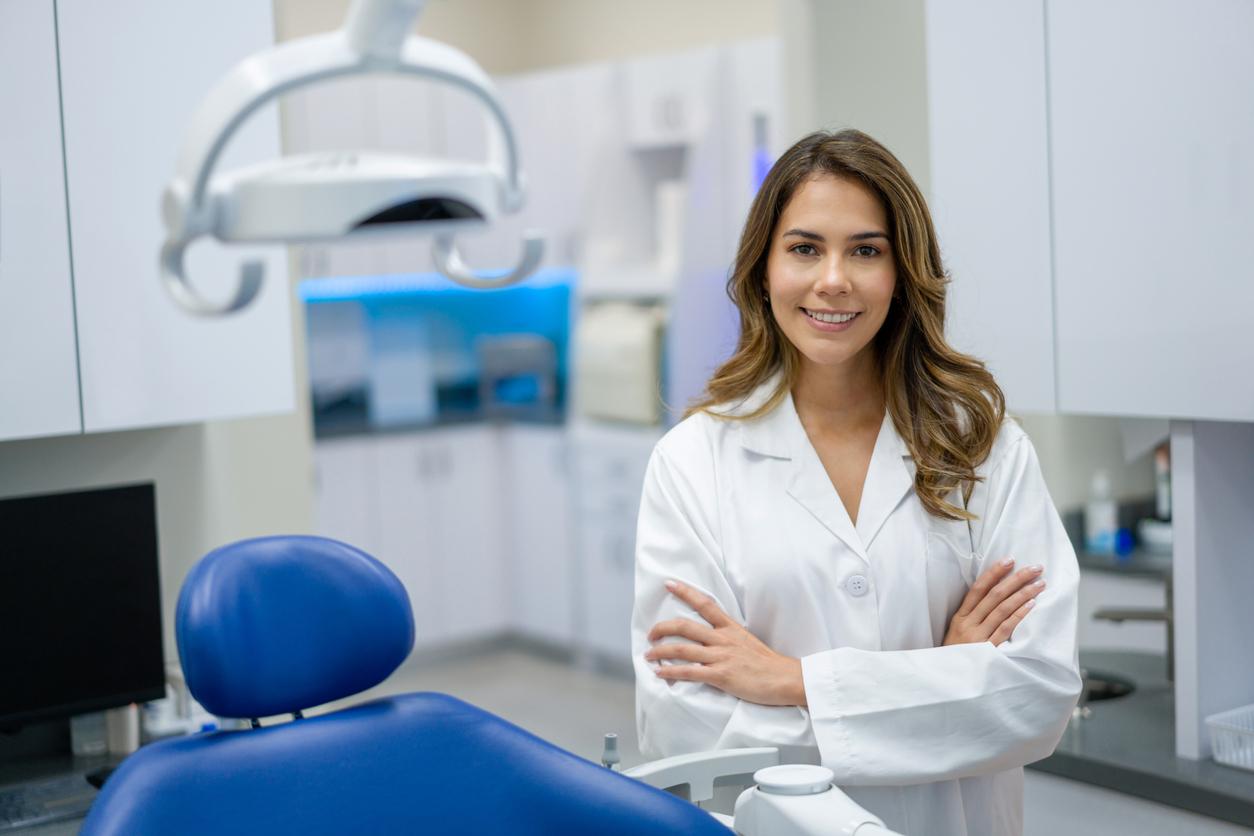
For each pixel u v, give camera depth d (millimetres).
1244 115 1959
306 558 1561
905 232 1567
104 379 2199
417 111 5160
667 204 4578
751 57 4203
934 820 1618
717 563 1648
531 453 5219
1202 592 2146
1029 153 2246
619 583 4797
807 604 1619
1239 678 2217
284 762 1496
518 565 5363
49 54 2117
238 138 2285
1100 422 3311
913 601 1617
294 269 2676
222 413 2334
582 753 4074
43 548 2176
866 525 1635
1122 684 2633
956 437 1645
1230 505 2180
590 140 4875
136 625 2273
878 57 3027
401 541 5125
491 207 968
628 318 4727
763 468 1686
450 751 1562
